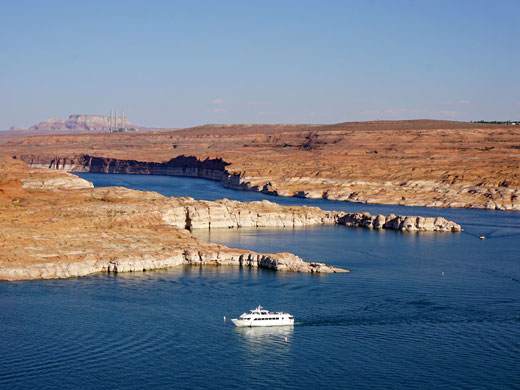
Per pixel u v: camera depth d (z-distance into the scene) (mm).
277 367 97750
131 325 112625
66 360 98750
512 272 156750
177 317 116812
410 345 106500
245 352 102938
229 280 140875
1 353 100625
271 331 111500
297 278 144250
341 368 97750
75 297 126438
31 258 144125
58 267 141250
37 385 91062
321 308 123625
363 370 97062
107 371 95625
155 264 149500
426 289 138250
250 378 94188
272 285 137625
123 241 161625
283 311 121062
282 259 153125
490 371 97125
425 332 112250
